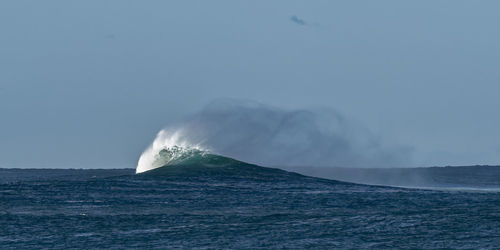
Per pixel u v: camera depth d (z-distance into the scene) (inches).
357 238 5295.3
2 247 4982.8
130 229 5664.4
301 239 5251.0
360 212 6678.2
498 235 5408.5
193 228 5708.7
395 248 4963.1
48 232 5531.5
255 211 6766.7
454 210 6786.4
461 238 5295.3
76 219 6171.3
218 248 4938.5
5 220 6092.5
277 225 5861.2
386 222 5999.0
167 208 6968.5
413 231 5570.9
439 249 4933.6
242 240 5206.7
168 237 5319.9
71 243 5108.3
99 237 5319.9
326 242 5147.6
